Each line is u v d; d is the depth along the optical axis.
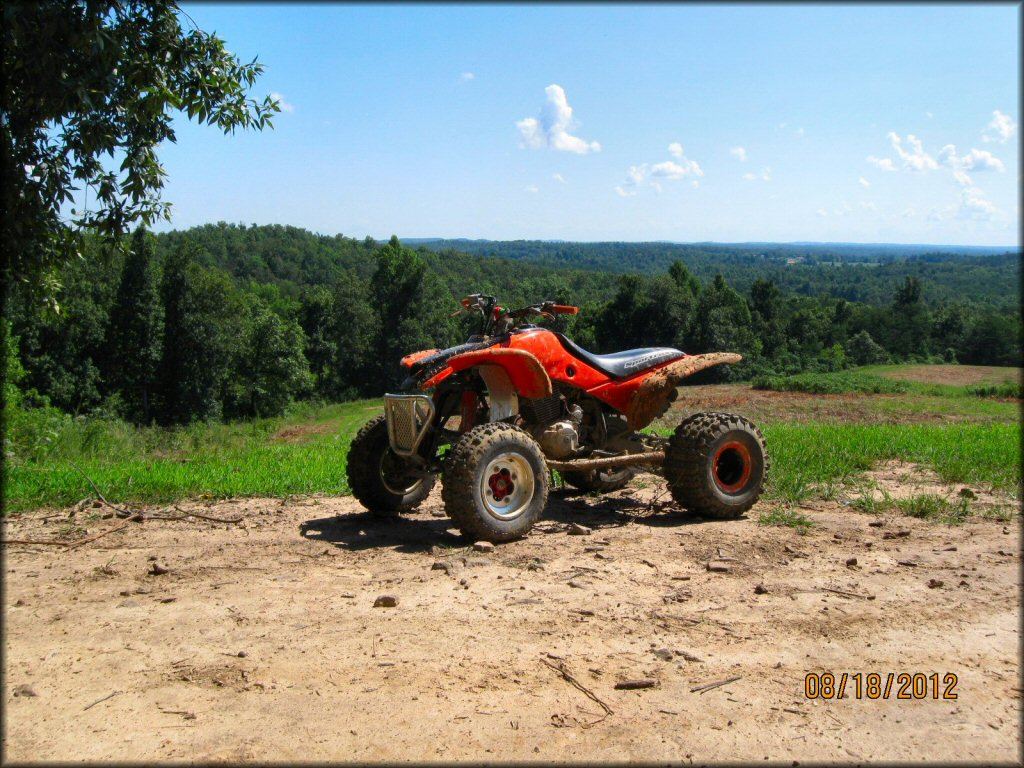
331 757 2.63
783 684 3.18
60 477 7.15
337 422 36.28
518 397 5.70
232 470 7.83
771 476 7.20
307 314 63.22
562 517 6.04
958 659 3.45
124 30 5.83
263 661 3.36
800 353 59.34
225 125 6.60
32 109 5.59
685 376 6.08
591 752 2.67
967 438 10.32
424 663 3.33
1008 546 5.22
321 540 5.34
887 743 2.76
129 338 46.22
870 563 4.80
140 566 4.75
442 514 6.19
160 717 2.89
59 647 3.52
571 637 3.62
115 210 6.16
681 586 4.34
